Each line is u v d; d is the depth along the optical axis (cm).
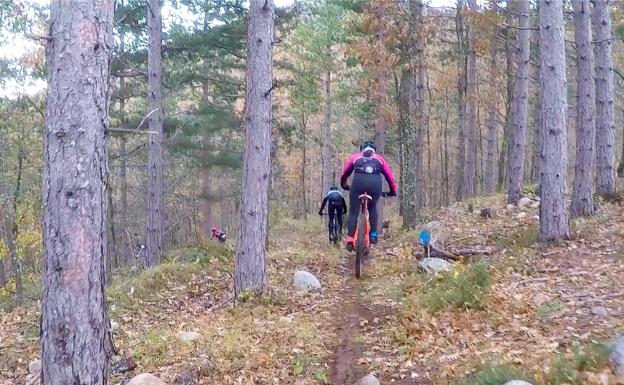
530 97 2614
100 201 452
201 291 978
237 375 579
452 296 726
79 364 438
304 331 698
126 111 2361
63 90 435
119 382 592
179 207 3566
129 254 2931
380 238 1541
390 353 616
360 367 584
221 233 1628
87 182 439
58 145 435
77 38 436
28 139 2206
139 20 1734
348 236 984
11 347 793
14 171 2375
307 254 1267
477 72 2556
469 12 1619
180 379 566
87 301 441
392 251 1218
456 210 1662
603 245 923
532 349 542
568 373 454
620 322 578
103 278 459
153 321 833
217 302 898
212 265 1156
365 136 2992
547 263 870
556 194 982
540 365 486
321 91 3008
